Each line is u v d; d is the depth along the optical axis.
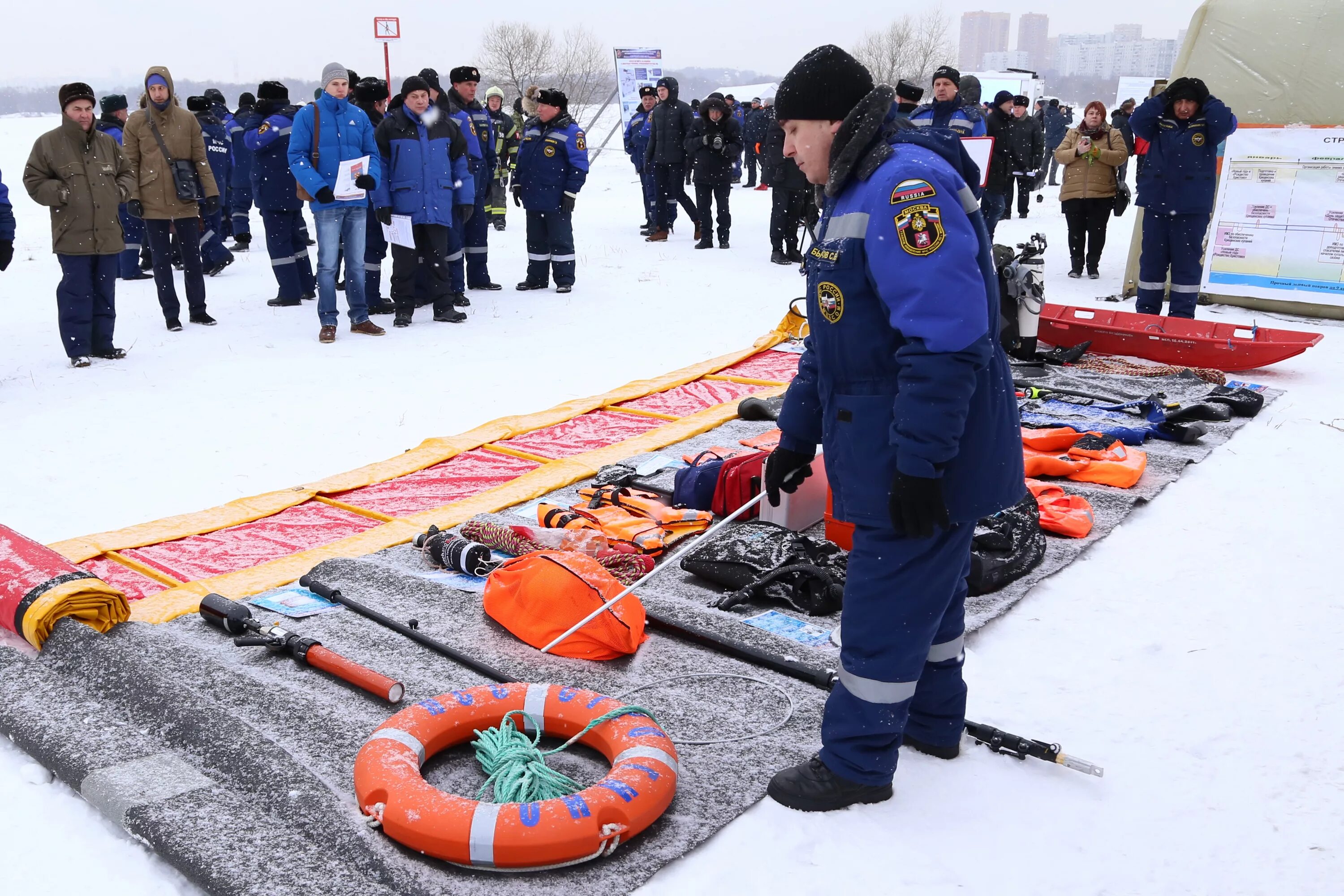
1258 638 3.62
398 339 8.90
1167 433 6.03
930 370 2.18
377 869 2.26
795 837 2.50
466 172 9.85
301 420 6.45
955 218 2.20
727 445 5.87
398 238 9.12
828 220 2.39
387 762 2.48
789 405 2.80
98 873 2.38
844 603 2.58
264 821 2.42
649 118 16.62
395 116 9.05
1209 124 8.63
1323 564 4.22
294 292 10.30
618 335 9.16
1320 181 9.83
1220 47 10.50
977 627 3.65
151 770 2.61
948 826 2.57
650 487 4.98
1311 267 10.01
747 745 2.88
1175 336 7.88
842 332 2.38
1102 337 8.27
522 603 3.50
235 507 4.86
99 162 7.50
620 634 3.32
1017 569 4.03
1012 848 2.50
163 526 4.61
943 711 2.84
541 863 2.28
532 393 7.20
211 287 11.38
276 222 10.00
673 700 3.12
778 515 4.46
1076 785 2.78
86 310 7.64
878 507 2.41
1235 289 10.47
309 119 8.35
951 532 2.46
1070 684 3.33
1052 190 24.97
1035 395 6.79
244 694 3.04
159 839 2.34
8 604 3.31
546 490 5.09
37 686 3.07
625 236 16.36
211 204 9.17
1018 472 2.49
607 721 2.73
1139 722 3.10
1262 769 2.85
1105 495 5.00
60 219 7.42
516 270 13.00
